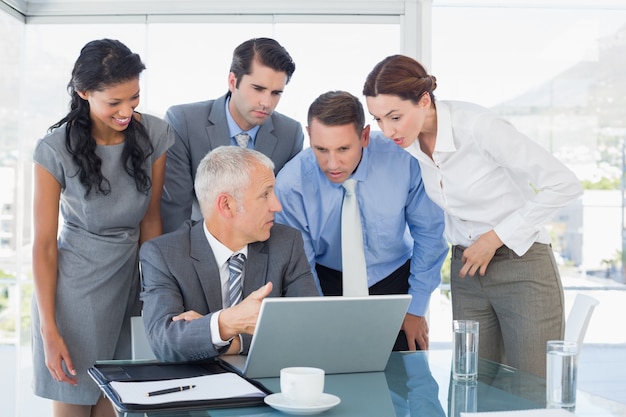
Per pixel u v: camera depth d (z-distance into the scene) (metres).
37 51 4.22
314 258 3.03
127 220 2.73
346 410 1.59
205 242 2.23
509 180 2.64
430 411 1.58
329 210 2.95
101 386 1.74
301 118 4.29
